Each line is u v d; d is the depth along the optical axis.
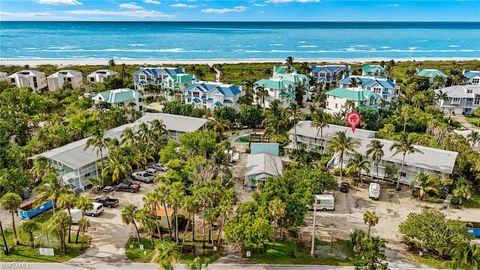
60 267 49.62
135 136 82.88
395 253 54.41
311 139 93.38
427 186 70.00
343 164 83.44
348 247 55.72
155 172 79.44
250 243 48.28
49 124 98.56
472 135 89.31
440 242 51.00
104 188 72.06
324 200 66.38
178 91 143.75
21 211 62.06
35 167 67.62
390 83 134.25
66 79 159.38
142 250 53.62
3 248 53.22
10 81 146.62
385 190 75.62
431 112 120.81
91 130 89.88
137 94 124.06
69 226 53.00
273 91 133.25
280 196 54.91
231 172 77.31
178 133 96.81
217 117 102.56
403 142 73.38
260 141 100.25
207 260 46.22
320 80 174.62
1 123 88.88
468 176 77.44
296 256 53.28
